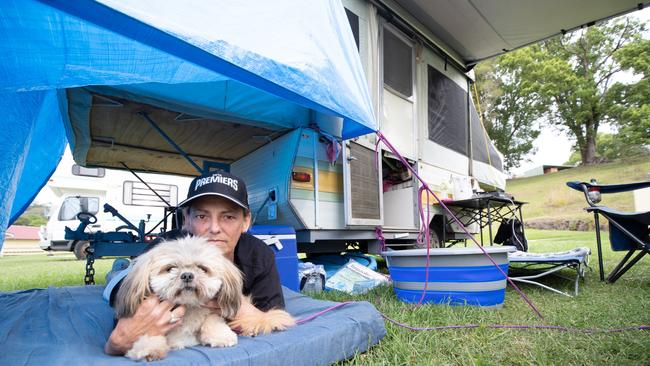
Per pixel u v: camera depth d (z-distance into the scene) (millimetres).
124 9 1299
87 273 4055
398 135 4957
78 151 4367
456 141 6398
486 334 1988
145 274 1260
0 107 1757
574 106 22141
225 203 1622
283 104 3459
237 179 1721
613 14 5602
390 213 5496
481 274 2559
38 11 1337
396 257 2883
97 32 1502
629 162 20344
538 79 22219
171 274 1241
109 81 1803
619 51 20703
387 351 1744
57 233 9859
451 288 2611
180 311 1290
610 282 3598
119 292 1316
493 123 24281
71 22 1415
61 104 2975
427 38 5633
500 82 23453
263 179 4035
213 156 4945
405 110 5168
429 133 5625
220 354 1277
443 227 5570
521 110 23219
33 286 4871
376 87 4496
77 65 1610
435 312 2398
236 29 1768
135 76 1873
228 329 1412
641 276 3834
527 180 23797
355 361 1628
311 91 2131
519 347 1805
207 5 1687
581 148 23688
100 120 3541
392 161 5090
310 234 3639
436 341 1854
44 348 1470
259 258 1850
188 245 1351
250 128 3826
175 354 1276
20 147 1914
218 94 3072
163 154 4781
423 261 2707
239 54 1729
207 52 1594
